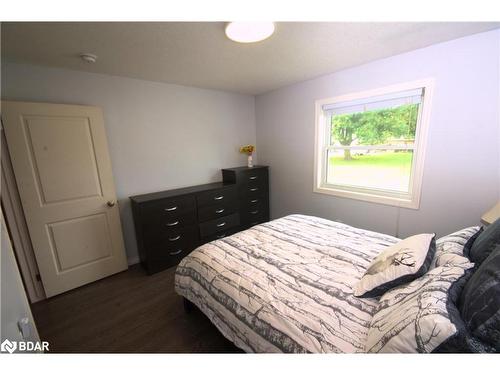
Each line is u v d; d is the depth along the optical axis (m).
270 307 1.11
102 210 2.41
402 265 1.05
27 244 2.06
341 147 2.88
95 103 2.34
